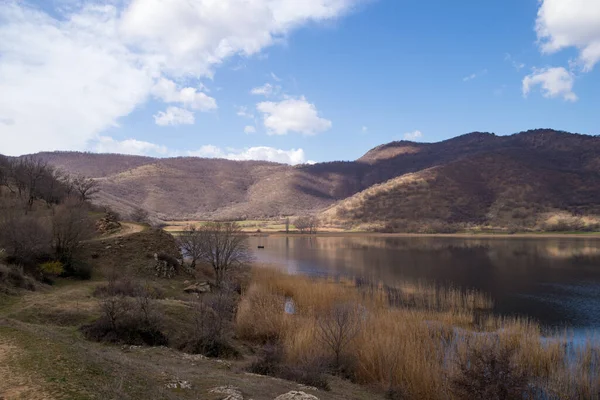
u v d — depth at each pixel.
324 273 72.31
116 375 11.47
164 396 11.01
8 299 25.02
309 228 196.12
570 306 47.91
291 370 19.75
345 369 22.91
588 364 26.16
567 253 101.94
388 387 20.41
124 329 21.53
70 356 11.81
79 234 41.25
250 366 20.36
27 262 35.00
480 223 188.75
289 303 43.69
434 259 93.75
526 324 35.78
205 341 22.58
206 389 13.38
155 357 18.53
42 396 8.71
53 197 69.88
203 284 42.41
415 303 47.06
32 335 13.64
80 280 36.84
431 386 20.17
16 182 68.25
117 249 45.91
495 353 19.97
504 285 60.94
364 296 46.31
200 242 53.97
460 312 39.62
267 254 105.69
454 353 24.78
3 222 37.34
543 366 25.81
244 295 40.38
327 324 26.94
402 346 23.70
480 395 17.47
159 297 33.56
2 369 10.11
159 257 46.38
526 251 107.75
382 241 148.12
